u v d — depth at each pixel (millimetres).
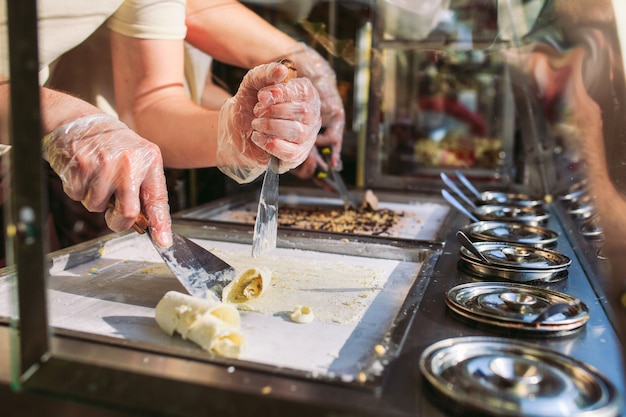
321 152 2199
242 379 703
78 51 1805
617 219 1091
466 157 2969
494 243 1353
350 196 2359
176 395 664
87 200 1180
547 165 2309
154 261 1423
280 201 2293
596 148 1301
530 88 2262
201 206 2084
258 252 1202
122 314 1051
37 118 683
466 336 860
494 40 1834
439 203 2293
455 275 1198
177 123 1711
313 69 2051
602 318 943
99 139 1168
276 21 2135
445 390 644
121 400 664
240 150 1490
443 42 1963
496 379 690
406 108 2918
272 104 1253
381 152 2627
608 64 1188
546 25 1642
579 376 694
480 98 2957
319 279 1296
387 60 2576
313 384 696
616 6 1137
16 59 664
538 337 858
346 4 2000
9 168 743
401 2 1712
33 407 694
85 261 1403
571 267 1253
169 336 941
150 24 1732
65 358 730
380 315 1070
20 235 708
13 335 712
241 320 1023
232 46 2070
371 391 678
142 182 1201
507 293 1019
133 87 1812
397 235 1759
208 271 1147
